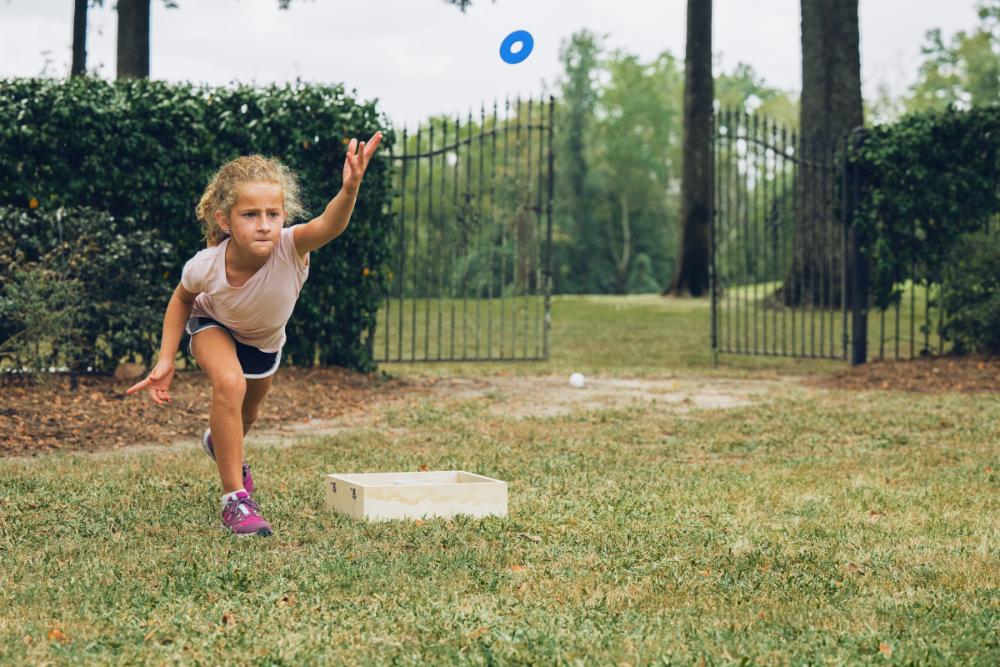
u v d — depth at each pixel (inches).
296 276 194.4
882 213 550.9
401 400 425.4
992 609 149.5
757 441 334.0
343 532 193.6
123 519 205.3
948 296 541.6
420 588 156.3
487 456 299.1
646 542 192.4
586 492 244.7
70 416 342.0
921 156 540.4
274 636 133.6
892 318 831.7
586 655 126.6
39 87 427.8
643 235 2847.0
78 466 269.1
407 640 132.3
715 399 447.2
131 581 158.9
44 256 397.1
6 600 148.2
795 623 142.1
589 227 2760.8
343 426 360.2
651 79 2950.3
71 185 430.9
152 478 251.4
